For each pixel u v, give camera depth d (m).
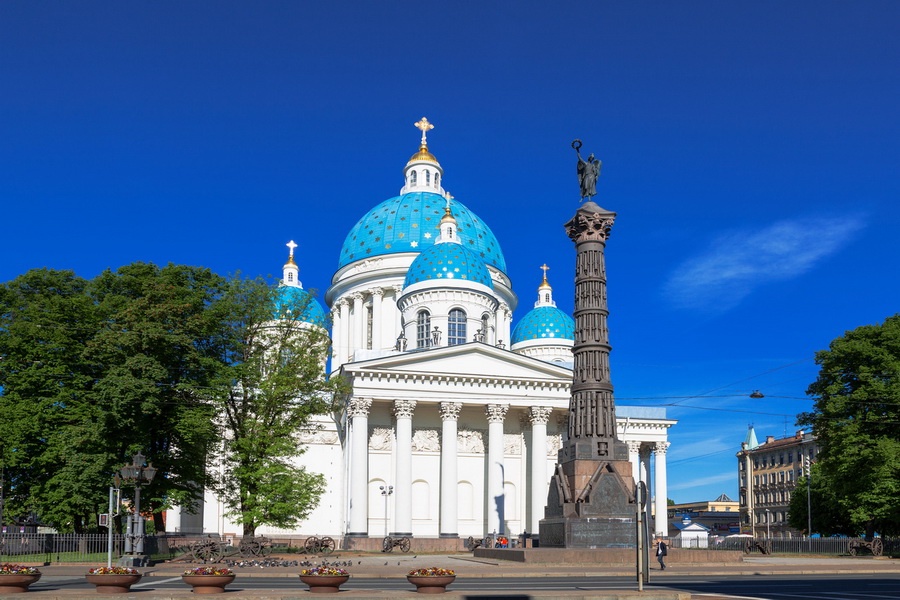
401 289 106.81
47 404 60.94
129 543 46.75
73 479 57.41
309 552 65.94
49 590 28.72
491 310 97.12
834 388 73.94
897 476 69.12
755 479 165.38
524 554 47.44
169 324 61.72
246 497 62.44
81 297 63.94
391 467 86.88
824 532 109.56
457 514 83.88
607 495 49.03
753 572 45.81
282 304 69.38
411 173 118.81
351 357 109.62
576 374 51.38
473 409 90.44
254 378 65.69
